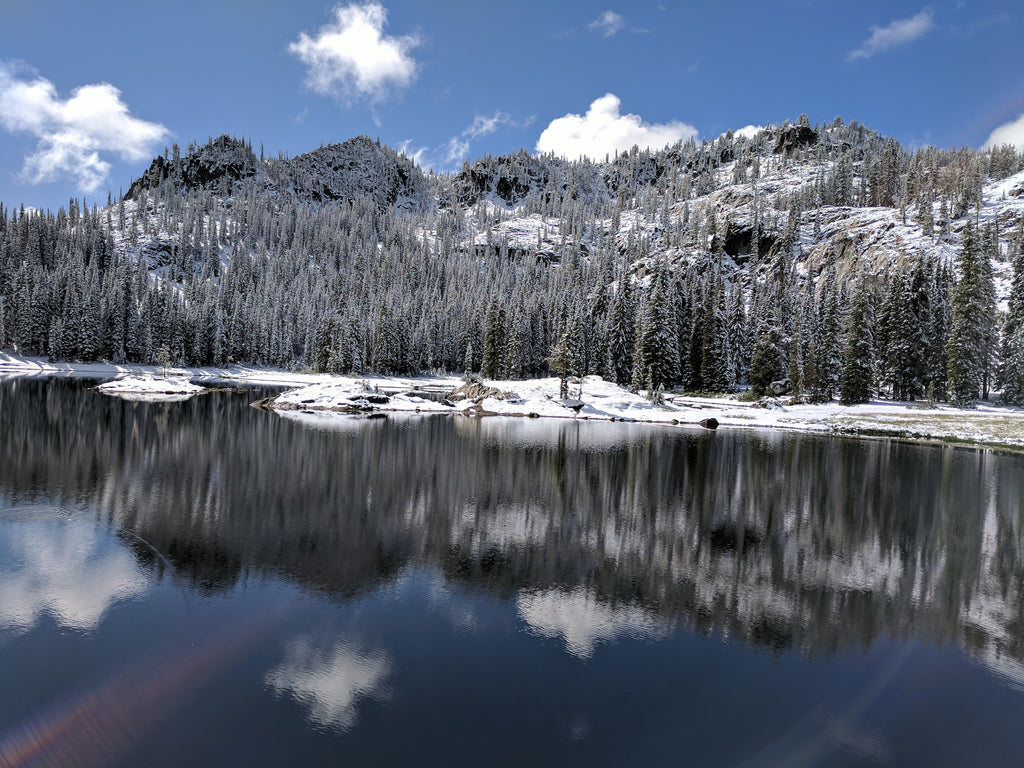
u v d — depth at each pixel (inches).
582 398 2628.0
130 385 2812.5
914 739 317.1
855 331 2438.5
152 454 1089.4
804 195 6466.5
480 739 303.4
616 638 429.7
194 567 532.4
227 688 343.6
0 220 5935.0
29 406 1808.6
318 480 917.2
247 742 294.2
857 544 682.8
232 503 754.8
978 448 1579.7
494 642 414.9
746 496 918.4
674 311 3368.6
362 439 1413.6
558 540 664.4
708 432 1877.5
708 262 5393.7
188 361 4586.6
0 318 4094.5
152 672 357.1
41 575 496.7
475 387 2768.2
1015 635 455.2
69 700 324.8
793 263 4896.7
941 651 426.6
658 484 993.5
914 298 2529.5
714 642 429.4
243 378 4261.8
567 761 287.7
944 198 4997.5
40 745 289.0
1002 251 3843.5
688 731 317.7
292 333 5216.5
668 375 3225.9
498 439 1531.7
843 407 2370.8
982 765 294.5
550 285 6579.7
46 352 4156.0
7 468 917.8
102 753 283.1
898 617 484.4
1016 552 661.9
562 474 1055.6
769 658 407.8
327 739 299.0
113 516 674.8
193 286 5595.5
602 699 347.3
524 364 4104.3
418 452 1246.3
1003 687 377.7
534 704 338.3
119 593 470.3
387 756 287.1
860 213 5438.0
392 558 580.1
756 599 513.7
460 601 485.4
